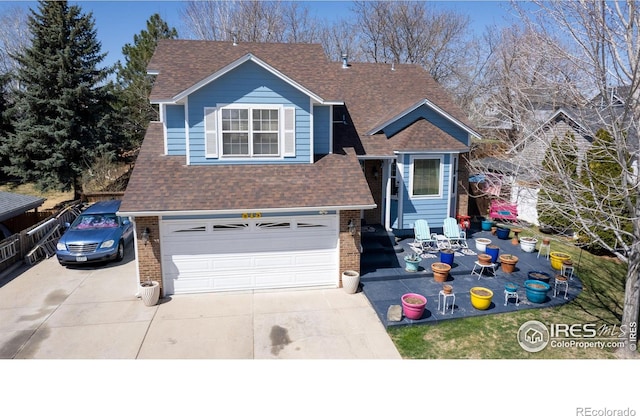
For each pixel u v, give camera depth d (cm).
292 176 1311
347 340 972
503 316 1073
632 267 900
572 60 905
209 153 1316
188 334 1000
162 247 1187
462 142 1744
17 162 2528
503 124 1584
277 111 1336
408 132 1616
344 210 1248
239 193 1215
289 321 1064
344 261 1269
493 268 1337
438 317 1052
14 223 1934
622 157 835
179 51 1683
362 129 1680
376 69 2041
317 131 1461
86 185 2781
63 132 2472
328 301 1181
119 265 1493
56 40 2506
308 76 1659
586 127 924
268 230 1233
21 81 2545
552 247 1611
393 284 1260
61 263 1434
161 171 1273
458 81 3622
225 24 3769
